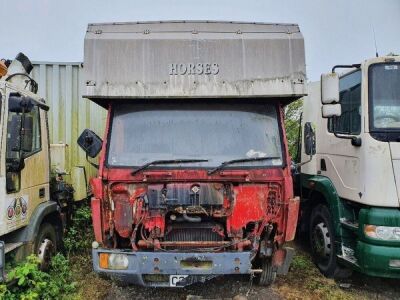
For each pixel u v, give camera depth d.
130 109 4.52
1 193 4.13
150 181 4.21
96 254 3.98
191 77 4.35
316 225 5.75
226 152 4.40
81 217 6.51
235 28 4.51
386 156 4.43
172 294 4.82
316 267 5.69
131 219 4.19
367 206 4.56
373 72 4.64
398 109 4.56
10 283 4.12
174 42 4.37
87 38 4.33
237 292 4.85
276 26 4.55
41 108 5.03
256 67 4.38
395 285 5.21
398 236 4.32
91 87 4.29
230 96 4.36
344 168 5.05
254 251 4.12
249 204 4.26
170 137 4.44
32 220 4.79
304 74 4.40
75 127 7.37
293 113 7.60
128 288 4.96
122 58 4.33
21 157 4.44
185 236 4.32
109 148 4.39
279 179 4.29
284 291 4.91
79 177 6.57
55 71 7.32
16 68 5.57
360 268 4.52
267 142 4.48
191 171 4.24
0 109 4.20
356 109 4.85
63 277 4.98
